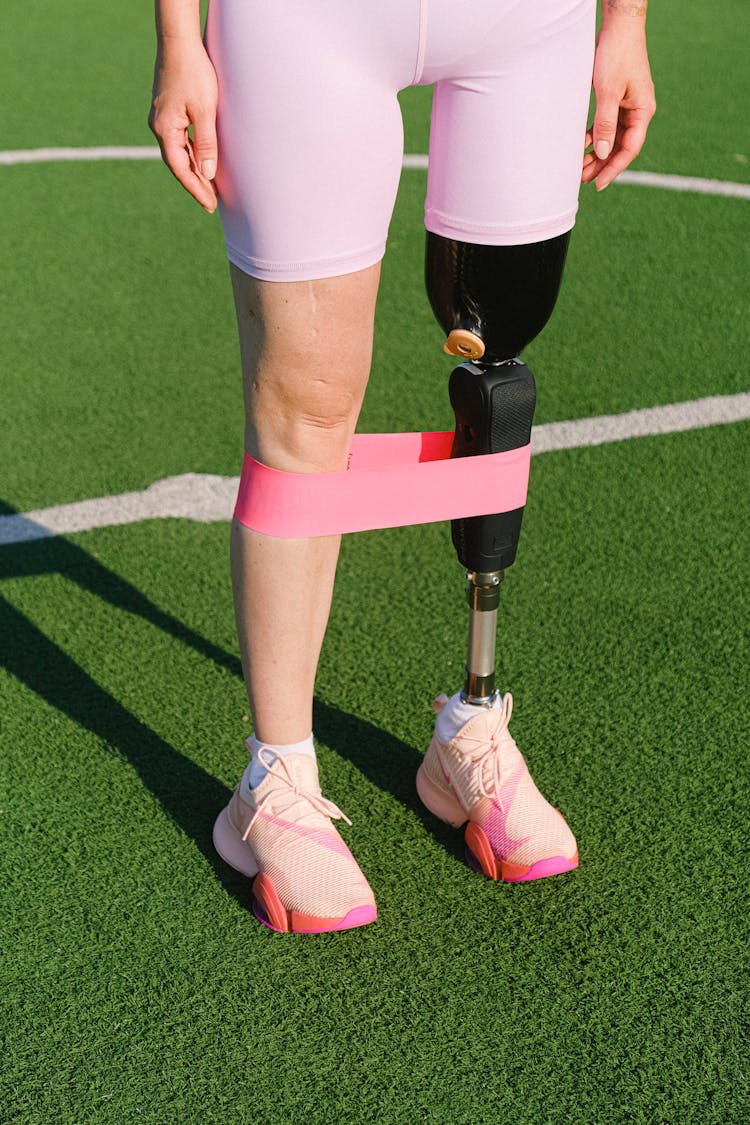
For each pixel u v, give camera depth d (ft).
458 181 4.59
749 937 5.49
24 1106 4.77
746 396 10.38
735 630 7.61
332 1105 4.77
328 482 4.84
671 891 5.75
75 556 8.32
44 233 13.70
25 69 19.43
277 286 4.46
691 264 12.94
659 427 9.87
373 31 4.10
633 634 7.57
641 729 6.78
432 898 5.72
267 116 4.15
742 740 6.70
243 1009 5.17
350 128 4.18
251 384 4.75
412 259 13.09
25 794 6.33
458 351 4.90
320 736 6.75
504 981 5.29
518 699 7.01
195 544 8.48
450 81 4.45
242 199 4.36
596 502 8.89
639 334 11.47
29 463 9.39
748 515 8.75
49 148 16.21
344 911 5.40
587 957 5.41
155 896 5.73
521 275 4.74
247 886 5.79
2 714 6.89
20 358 11.01
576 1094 4.81
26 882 5.80
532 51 4.34
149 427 9.93
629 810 6.23
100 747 6.66
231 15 4.11
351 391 4.79
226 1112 4.75
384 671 7.27
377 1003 5.19
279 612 5.09
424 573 8.19
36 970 5.35
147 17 22.39
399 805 6.30
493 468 4.99
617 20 4.98
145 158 15.94
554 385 10.57
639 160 15.74
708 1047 4.99
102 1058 4.96
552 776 6.44
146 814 6.22
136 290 12.42
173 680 7.19
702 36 21.09
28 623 7.66
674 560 8.28
